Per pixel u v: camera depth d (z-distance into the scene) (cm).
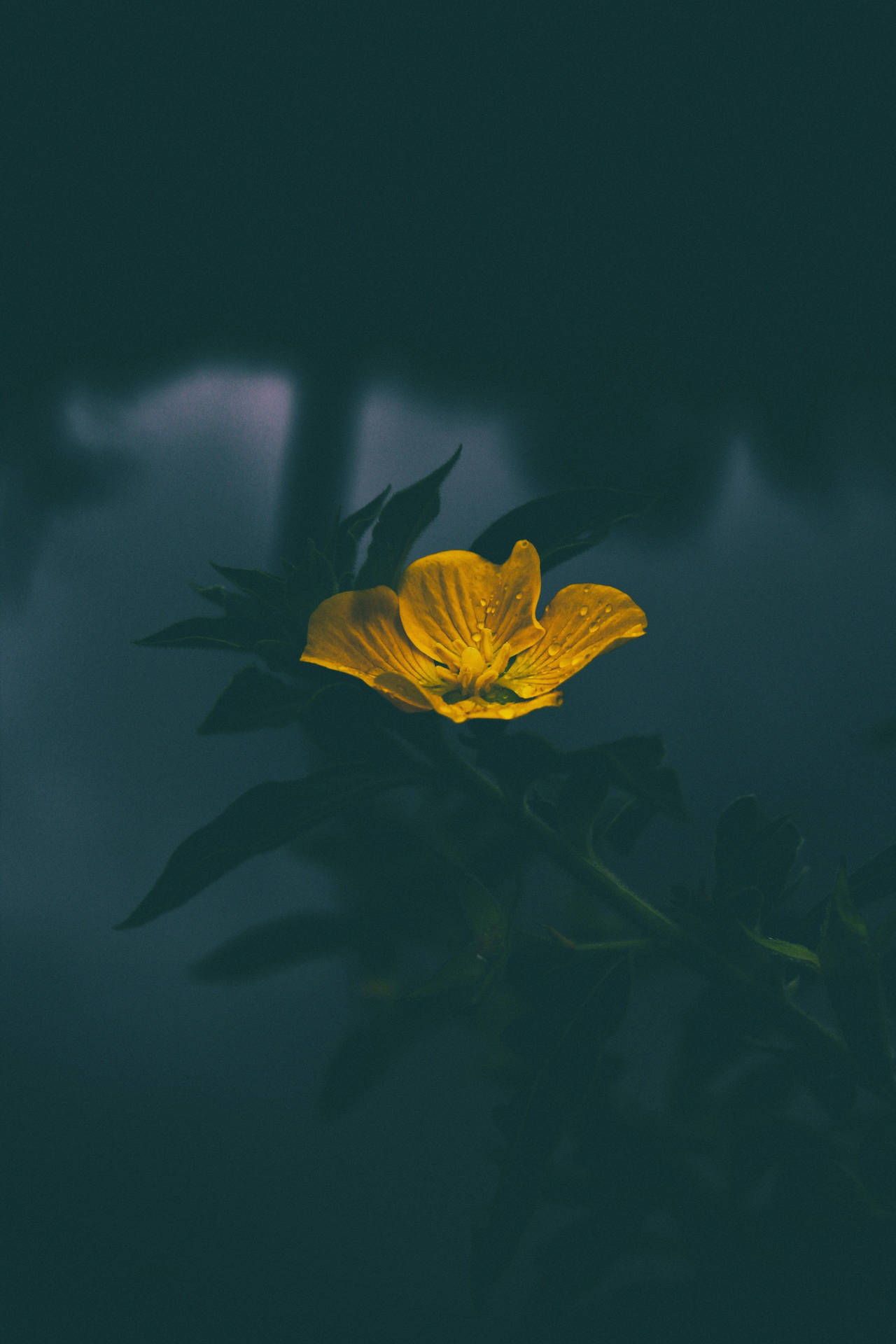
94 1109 60
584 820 48
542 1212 56
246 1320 55
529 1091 47
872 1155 49
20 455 105
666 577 90
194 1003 63
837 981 47
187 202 134
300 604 48
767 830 49
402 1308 55
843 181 133
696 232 127
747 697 79
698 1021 50
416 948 51
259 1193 57
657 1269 53
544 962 48
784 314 117
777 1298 48
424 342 116
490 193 134
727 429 105
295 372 115
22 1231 57
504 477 100
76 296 125
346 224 134
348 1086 48
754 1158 49
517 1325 52
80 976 65
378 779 48
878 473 99
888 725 54
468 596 48
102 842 74
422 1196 57
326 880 71
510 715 47
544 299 122
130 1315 55
